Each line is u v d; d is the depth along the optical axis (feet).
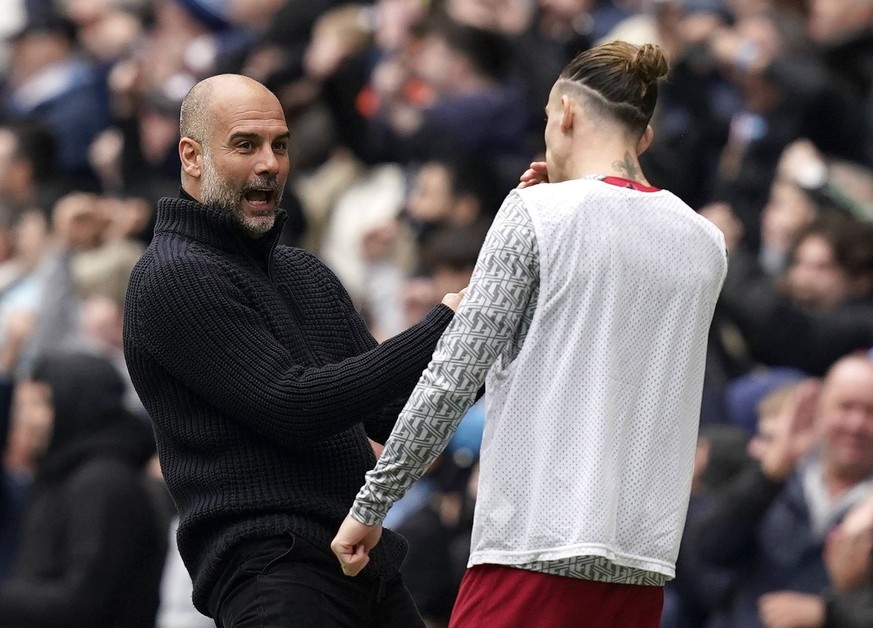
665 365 56.34
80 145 151.02
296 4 146.92
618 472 55.57
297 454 58.65
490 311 55.01
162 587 95.76
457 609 57.36
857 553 85.71
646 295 55.98
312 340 60.64
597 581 56.29
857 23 126.62
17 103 157.58
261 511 58.03
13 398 107.24
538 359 55.52
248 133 58.80
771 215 114.52
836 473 89.10
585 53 58.08
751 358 107.24
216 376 57.36
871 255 106.22
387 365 56.54
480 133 124.57
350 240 129.39
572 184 56.18
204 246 59.11
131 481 95.45
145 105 137.49
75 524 94.07
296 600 57.47
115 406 97.25
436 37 129.90
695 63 122.72
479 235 107.14
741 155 119.96
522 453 55.67
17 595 93.61
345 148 136.56
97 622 93.71
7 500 105.09
